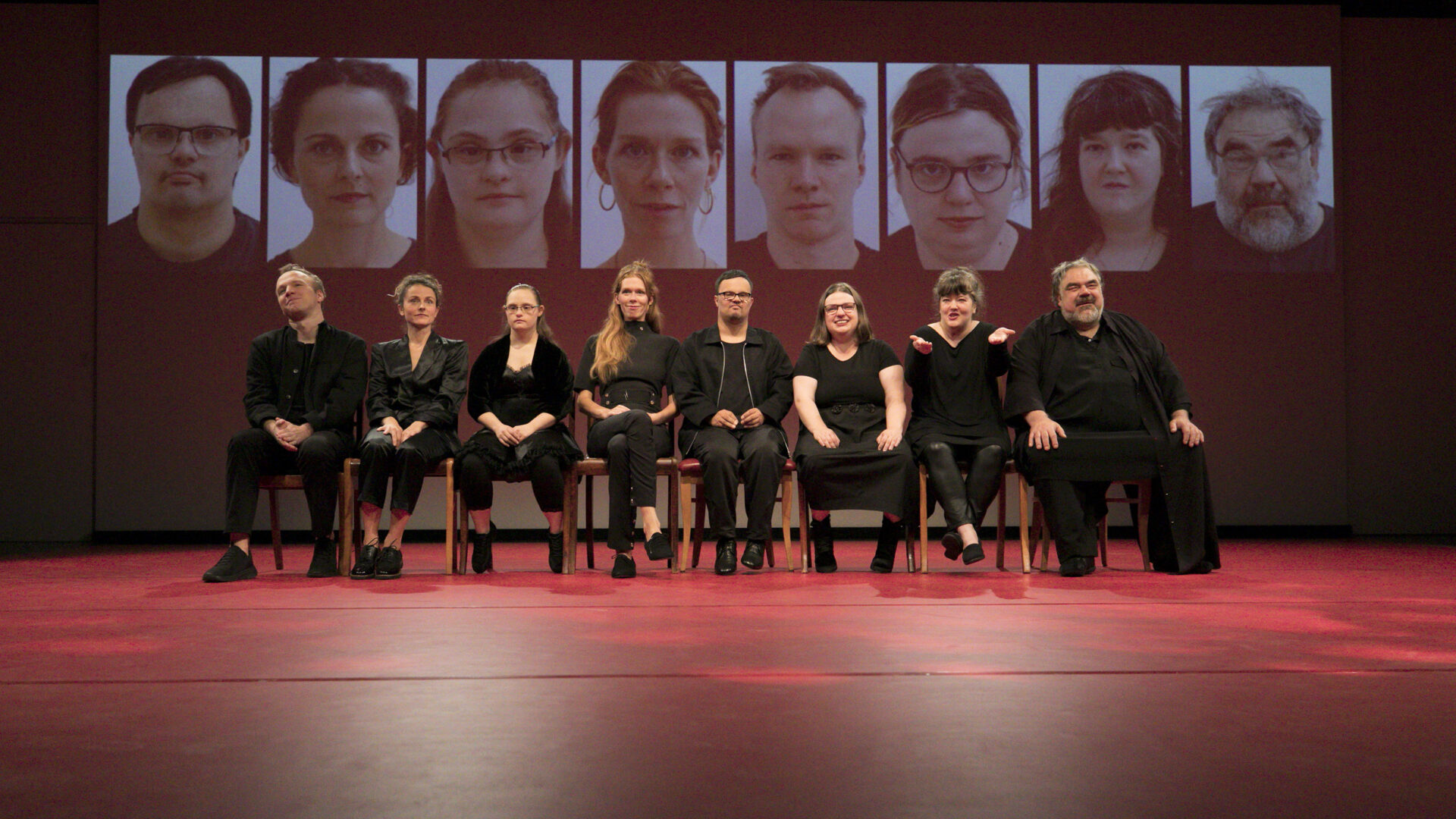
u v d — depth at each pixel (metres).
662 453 3.81
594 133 6.06
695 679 1.64
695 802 1.04
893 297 6.11
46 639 2.08
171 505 5.92
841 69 6.14
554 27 6.07
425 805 1.03
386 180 6.00
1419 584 3.16
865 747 1.24
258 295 5.96
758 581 3.31
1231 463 6.16
